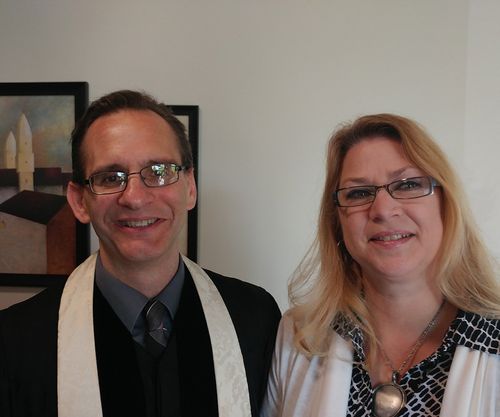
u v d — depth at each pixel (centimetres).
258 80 152
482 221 147
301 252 152
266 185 153
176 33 154
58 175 156
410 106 148
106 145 90
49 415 90
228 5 152
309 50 150
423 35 148
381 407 86
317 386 96
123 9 155
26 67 159
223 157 154
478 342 84
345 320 99
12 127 157
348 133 97
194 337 104
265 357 112
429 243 89
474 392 80
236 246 154
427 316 94
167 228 96
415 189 89
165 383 97
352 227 92
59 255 157
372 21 149
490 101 146
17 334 95
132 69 156
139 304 100
